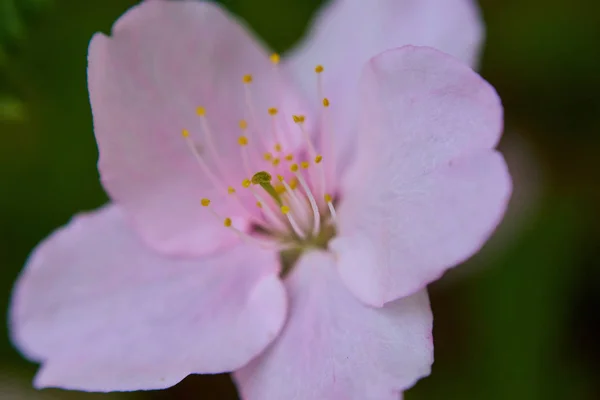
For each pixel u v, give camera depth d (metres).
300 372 0.11
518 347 0.13
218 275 0.12
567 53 0.14
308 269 0.11
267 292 0.11
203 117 0.11
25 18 0.12
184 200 0.12
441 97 0.11
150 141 0.11
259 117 0.12
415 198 0.11
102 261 0.12
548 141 0.14
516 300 0.13
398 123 0.11
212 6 0.12
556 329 0.13
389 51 0.11
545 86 0.14
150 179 0.11
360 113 0.11
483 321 0.13
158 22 0.11
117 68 0.11
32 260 0.12
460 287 0.13
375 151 0.11
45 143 0.13
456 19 0.12
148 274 0.12
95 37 0.11
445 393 0.13
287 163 0.12
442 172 0.11
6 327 0.13
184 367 0.11
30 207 0.13
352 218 0.11
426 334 0.11
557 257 0.13
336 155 0.12
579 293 0.13
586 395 0.13
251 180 0.12
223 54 0.12
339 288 0.11
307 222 0.12
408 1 0.12
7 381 0.13
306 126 0.12
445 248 0.10
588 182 0.14
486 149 0.10
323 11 0.12
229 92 0.12
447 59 0.10
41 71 0.13
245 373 0.11
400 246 0.11
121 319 0.11
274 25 0.14
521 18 0.14
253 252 0.12
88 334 0.11
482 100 0.10
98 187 0.13
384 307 0.11
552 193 0.14
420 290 0.11
